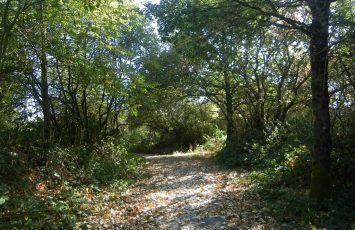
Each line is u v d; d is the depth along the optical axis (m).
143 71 24.89
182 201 10.52
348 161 9.48
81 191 11.40
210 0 9.96
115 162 16.62
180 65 24.53
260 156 16.64
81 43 14.43
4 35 11.41
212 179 14.55
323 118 8.82
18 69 14.30
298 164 11.41
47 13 12.82
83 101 18.56
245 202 9.81
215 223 8.11
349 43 8.18
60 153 12.93
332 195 8.84
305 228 7.25
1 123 13.79
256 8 8.89
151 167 20.53
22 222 7.43
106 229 7.95
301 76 19.17
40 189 10.28
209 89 26.30
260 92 21.12
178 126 39.94
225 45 10.13
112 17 13.70
